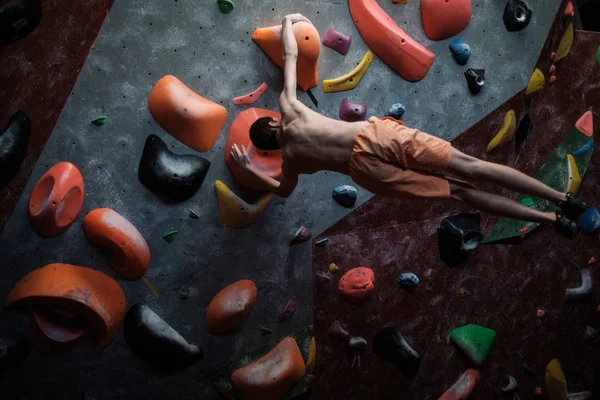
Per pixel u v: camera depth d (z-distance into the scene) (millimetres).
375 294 3314
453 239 3332
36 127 2783
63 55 2775
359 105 3105
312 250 3203
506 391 3623
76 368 2980
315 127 2602
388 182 2557
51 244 2859
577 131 3549
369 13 3051
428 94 3225
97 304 2881
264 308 3178
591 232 3652
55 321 2902
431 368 3471
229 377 3166
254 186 3041
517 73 3330
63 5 2748
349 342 3299
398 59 3117
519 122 3391
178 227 3002
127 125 2875
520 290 3572
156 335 2982
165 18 2867
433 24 3143
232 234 3078
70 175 2801
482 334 3504
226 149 3000
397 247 3309
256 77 3006
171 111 2861
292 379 3213
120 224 2871
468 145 3316
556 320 3689
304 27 2881
